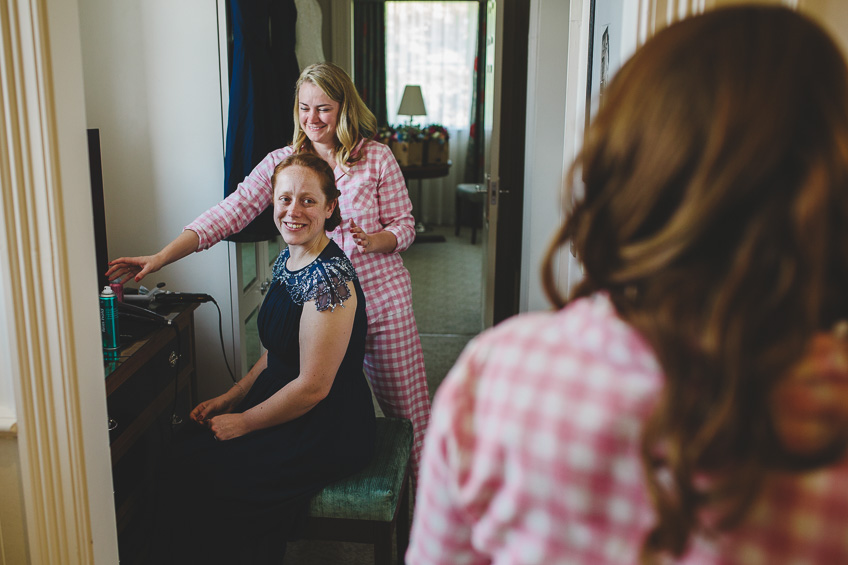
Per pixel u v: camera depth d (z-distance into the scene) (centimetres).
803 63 53
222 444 191
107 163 278
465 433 65
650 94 56
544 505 61
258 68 268
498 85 393
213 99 272
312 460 189
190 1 266
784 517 54
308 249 196
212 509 185
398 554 230
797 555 55
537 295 369
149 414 223
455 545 70
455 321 512
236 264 284
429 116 879
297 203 189
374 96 859
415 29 854
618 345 59
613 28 151
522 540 63
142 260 229
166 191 279
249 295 306
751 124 51
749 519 55
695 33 56
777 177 52
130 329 230
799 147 52
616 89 60
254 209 251
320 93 236
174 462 188
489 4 409
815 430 53
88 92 273
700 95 54
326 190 193
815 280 51
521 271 398
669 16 120
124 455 208
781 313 51
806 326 51
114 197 280
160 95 273
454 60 864
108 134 276
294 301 192
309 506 188
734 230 54
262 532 187
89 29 269
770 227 51
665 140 54
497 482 63
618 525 59
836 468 54
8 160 136
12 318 141
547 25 343
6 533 154
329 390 191
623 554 59
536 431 60
